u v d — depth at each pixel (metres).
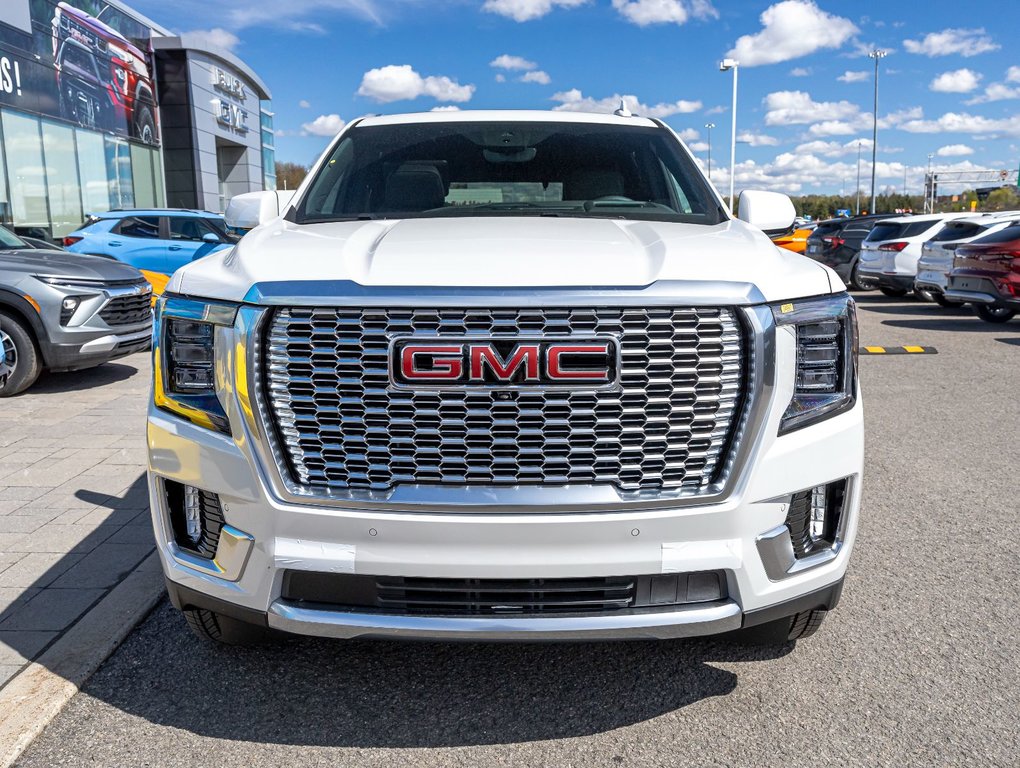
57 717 2.63
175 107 28.75
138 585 3.51
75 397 7.41
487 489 2.26
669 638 2.36
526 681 2.86
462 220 3.14
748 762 2.42
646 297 2.22
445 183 3.60
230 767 2.40
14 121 19.36
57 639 3.07
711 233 2.87
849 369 2.55
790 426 2.40
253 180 36.41
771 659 3.00
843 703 2.72
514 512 2.26
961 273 12.70
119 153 25.14
